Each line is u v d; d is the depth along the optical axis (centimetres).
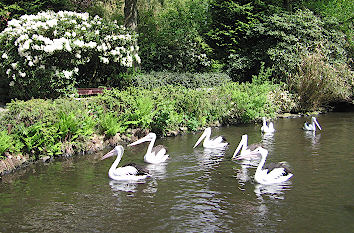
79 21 1584
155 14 2702
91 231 579
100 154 1105
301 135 1348
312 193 732
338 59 2264
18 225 606
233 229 577
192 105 1513
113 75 1781
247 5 2519
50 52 1359
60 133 1074
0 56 1420
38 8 2044
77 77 1717
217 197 715
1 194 754
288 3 2680
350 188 757
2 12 1831
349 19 2558
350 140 1233
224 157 1034
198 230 575
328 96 2086
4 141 912
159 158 984
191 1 2775
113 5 2736
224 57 2573
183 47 2430
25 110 1031
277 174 808
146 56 2447
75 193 751
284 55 2169
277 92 1973
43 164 989
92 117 1245
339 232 563
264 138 1299
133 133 1295
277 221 604
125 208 667
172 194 735
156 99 1446
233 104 1688
